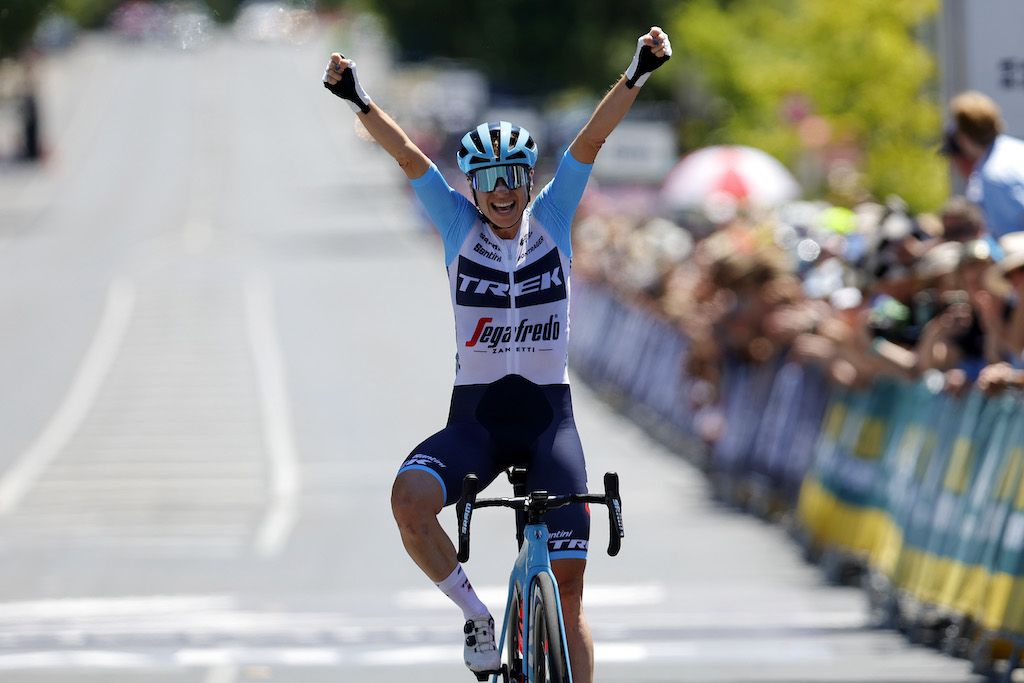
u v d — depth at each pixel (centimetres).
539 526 2028
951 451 3162
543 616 1941
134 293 12238
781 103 10288
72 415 7231
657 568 4056
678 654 3042
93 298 11969
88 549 4406
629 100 2117
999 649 2847
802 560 4159
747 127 11588
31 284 12988
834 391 4331
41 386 8119
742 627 3300
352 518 4831
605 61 18238
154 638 3244
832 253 4641
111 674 2911
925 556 3194
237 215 19462
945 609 3052
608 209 10594
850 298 3931
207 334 9994
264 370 8494
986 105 3266
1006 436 2912
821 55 9731
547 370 2136
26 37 19650
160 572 4059
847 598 3666
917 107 9500
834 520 3947
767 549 4319
